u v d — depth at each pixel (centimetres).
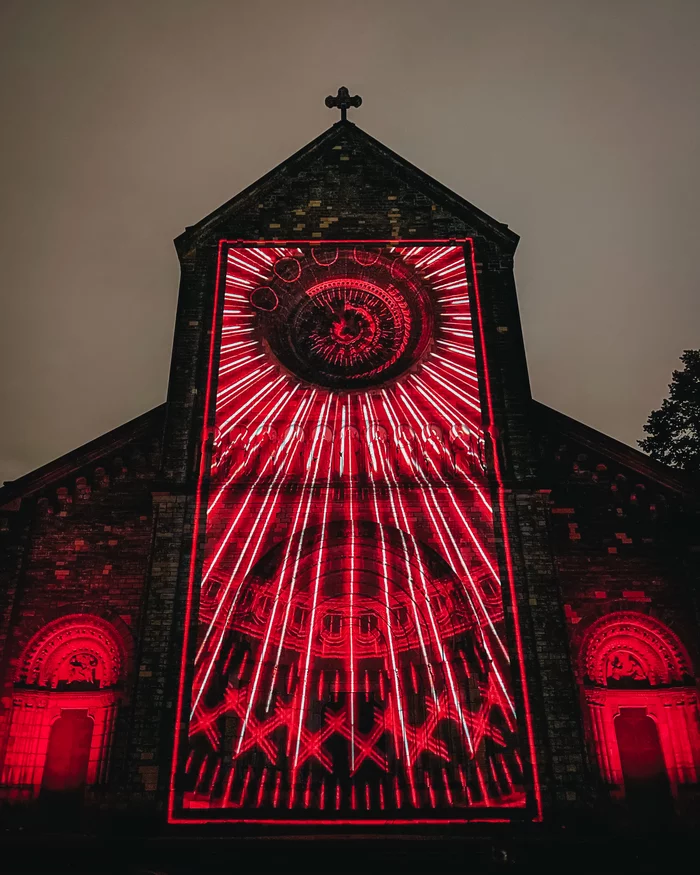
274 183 2488
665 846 1642
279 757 1780
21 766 1773
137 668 1791
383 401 2180
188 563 1914
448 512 2000
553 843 1591
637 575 1983
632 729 1872
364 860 1564
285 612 1908
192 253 2364
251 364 2219
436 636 1902
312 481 2041
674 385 2966
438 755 1786
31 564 1966
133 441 2128
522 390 2167
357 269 2356
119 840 1590
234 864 1559
